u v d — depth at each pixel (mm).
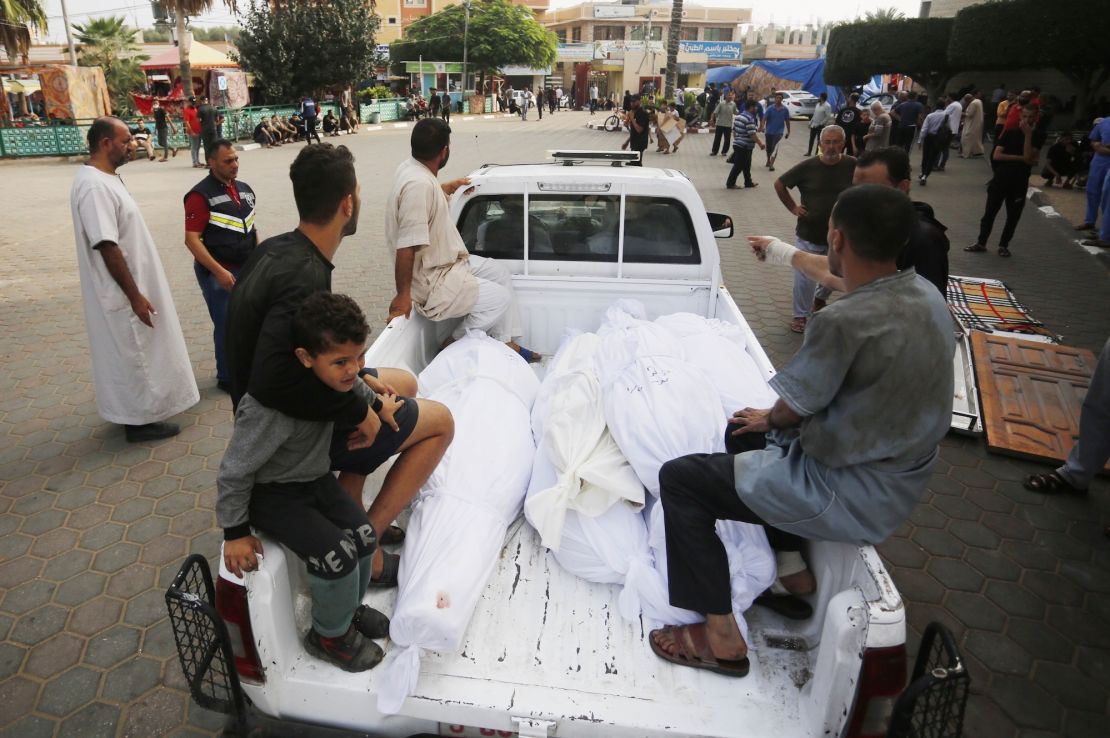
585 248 3955
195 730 2609
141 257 4289
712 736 1799
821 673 1773
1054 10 18562
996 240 9883
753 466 2016
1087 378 5207
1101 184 9906
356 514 2080
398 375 2641
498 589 2270
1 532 3697
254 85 28469
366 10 29312
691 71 57719
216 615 1843
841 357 1800
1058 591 3447
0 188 15055
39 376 5582
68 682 2809
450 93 43875
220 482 1817
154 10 22391
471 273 3635
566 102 54156
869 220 1807
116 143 4066
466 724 1893
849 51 27344
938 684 1585
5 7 18234
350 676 1963
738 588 2100
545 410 2805
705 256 3859
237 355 1950
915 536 3840
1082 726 2725
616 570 2254
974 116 18250
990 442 4613
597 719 1819
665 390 2535
